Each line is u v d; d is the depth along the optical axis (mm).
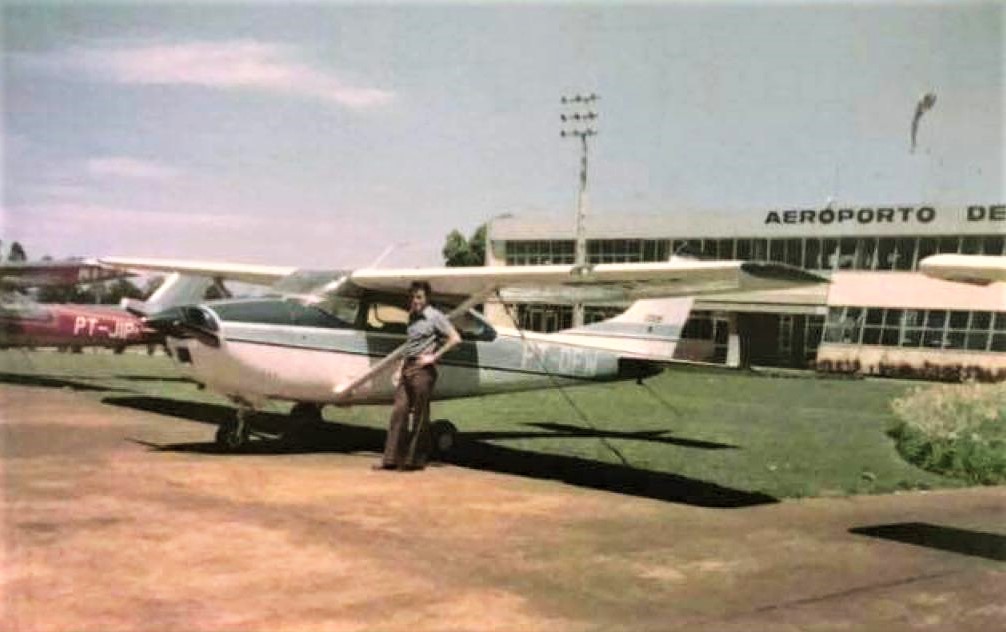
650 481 8477
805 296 34656
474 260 59688
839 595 4984
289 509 6590
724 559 5668
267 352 8945
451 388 10375
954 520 7203
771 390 22141
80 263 17031
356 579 4922
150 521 6055
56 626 4055
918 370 31562
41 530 5750
